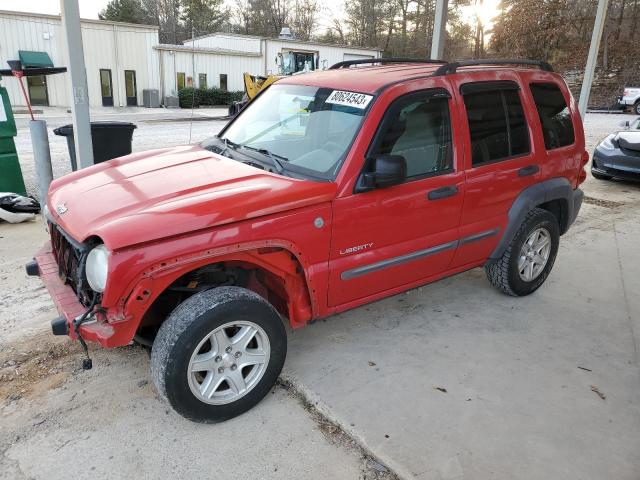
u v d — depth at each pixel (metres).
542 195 4.41
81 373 3.46
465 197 3.87
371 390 3.36
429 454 2.81
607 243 6.47
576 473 2.72
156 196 3.00
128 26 29.66
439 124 3.70
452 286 5.05
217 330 2.84
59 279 3.25
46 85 27.19
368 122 3.30
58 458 2.73
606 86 41.06
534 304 4.71
